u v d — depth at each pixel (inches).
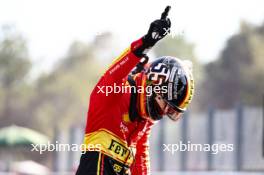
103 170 449.4
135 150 484.4
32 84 4215.1
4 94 4222.4
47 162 2628.0
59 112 3934.5
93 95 450.0
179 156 1386.6
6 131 2113.7
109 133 450.3
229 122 1317.7
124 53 434.3
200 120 1360.7
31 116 4128.9
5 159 2222.0
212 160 1328.7
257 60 3376.0
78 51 3646.7
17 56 4252.0
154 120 459.2
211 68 3408.0
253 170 1275.8
